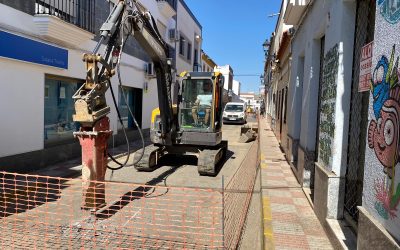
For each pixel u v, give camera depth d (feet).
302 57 28.53
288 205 18.88
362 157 13.98
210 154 29.50
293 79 30.91
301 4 22.75
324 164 16.34
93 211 17.44
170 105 29.53
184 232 15.81
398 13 8.29
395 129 8.20
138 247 14.33
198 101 31.91
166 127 29.40
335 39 15.26
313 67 21.29
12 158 24.85
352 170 14.55
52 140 30.81
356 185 14.40
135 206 19.75
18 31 24.57
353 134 14.49
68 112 33.01
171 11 58.39
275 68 60.49
